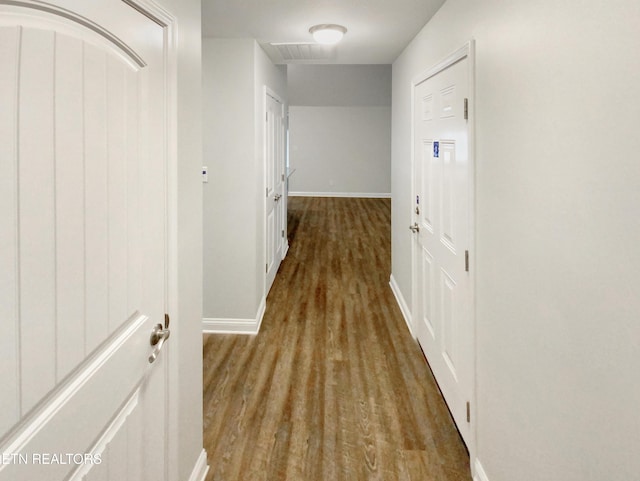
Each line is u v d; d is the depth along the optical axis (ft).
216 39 11.18
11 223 2.50
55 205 2.88
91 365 3.39
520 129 4.72
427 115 9.69
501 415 5.41
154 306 4.61
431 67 9.04
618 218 3.04
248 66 11.27
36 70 2.68
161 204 4.75
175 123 5.03
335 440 7.40
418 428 7.74
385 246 21.89
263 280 13.23
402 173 13.15
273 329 12.17
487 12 5.75
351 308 13.74
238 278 11.89
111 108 3.61
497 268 5.49
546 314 4.16
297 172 38.29
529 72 4.47
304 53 12.89
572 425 3.69
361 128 37.42
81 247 3.19
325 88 32.73
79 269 3.17
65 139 2.98
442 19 8.21
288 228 25.90
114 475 3.79
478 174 6.21
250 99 11.39
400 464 6.84
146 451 4.53
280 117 17.28
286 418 8.02
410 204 11.77
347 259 19.47
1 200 2.42
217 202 11.73
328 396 8.79
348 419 8.00
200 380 6.37
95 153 3.36
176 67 5.04
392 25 9.71
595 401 3.35
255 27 9.98
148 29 4.32
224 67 11.30
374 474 6.62
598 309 3.29
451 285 7.90
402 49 12.37
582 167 3.50
